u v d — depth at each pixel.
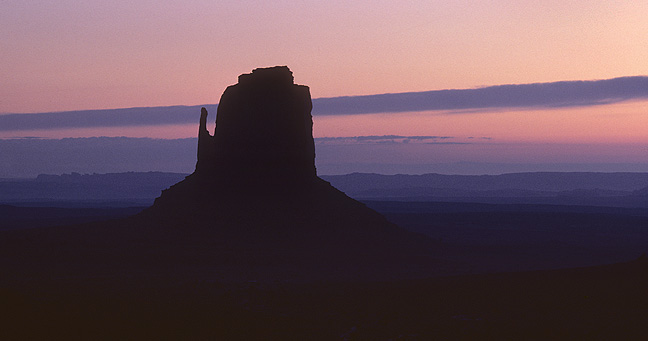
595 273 84.19
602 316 64.62
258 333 65.19
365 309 74.94
